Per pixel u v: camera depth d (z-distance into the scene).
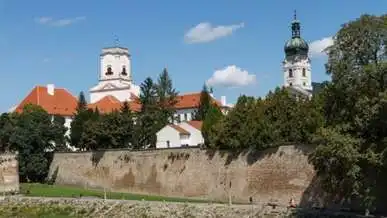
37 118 150.88
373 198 75.94
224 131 108.62
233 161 107.31
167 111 199.50
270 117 103.69
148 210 96.50
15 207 111.56
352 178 72.31
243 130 104.88
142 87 198.25
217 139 109.94
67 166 143.75
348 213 79.12
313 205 91.50
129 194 122.25
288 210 84.06
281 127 101.25
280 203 97.25
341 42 76.81
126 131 148.88
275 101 105.12
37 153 147.38
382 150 70.44
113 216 98.56
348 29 76.00
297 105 103.06
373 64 72.69
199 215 90.31
